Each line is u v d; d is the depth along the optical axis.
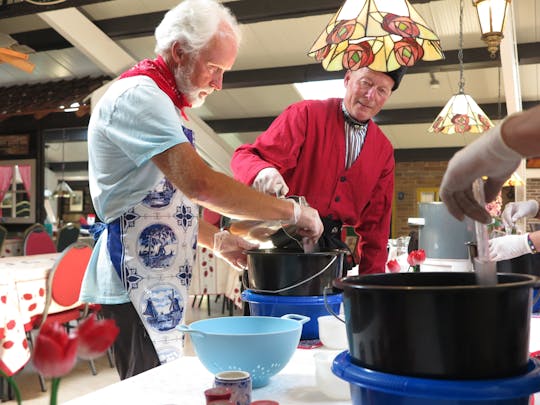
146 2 7.23
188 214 1.68
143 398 0.96
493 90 8.69
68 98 7.99
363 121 2.03
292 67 8.07
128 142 1.46
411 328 0.67
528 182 10.46
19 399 0.56
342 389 0.95
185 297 1.67
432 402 0.66
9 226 9.48
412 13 1.71
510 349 0.67
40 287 3.47
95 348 0.50
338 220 2.04
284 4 6.30
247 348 1.01
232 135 10.95
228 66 1.63
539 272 1.92
